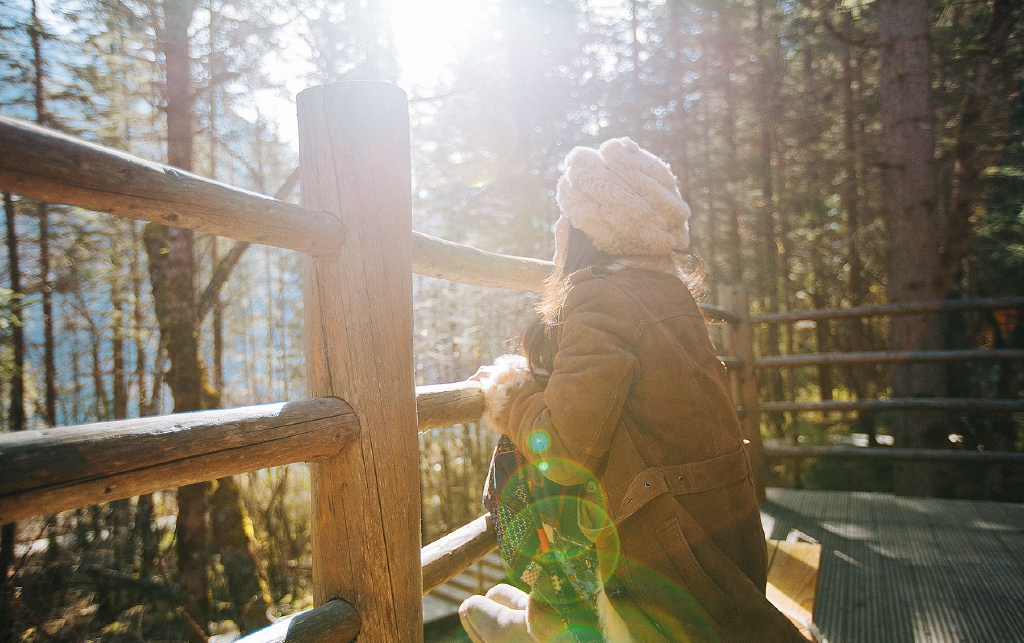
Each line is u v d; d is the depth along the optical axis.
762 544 1.38
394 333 1.27
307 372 1.31
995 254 9.55
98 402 10.04
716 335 4.73
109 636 5.54
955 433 7.74
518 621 1.74
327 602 1.27
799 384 15.48
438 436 8.79
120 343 9.70
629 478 1.28
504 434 1.65
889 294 7.49
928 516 3.71
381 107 1.28
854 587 2.70
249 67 6.80
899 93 7.41
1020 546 3.11
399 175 1.30
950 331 9.10
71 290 8.47
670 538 1.25
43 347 8.26
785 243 14.69
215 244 9.27
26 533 7.03
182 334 6.48
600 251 1.54
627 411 1.32
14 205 7.19
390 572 1.24
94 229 8.18
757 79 13.50
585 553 1.47
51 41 6.40
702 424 1.32
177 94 6.43
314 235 1.18
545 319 1.52
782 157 13.84
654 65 13.96
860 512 3.87
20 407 7.27
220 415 0.99
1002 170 8.50
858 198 11.87
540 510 1.49
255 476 8.09
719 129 14.30
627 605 1.31
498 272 2.00
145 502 6.99
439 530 7.66
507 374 1.58
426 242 1.64
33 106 6.90
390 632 1.24
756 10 13.66
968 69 8.73
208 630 5.83
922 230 7.15
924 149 7.23
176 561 6.70
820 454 4.66
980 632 2.25
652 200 1.50
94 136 7.35
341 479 1.25
